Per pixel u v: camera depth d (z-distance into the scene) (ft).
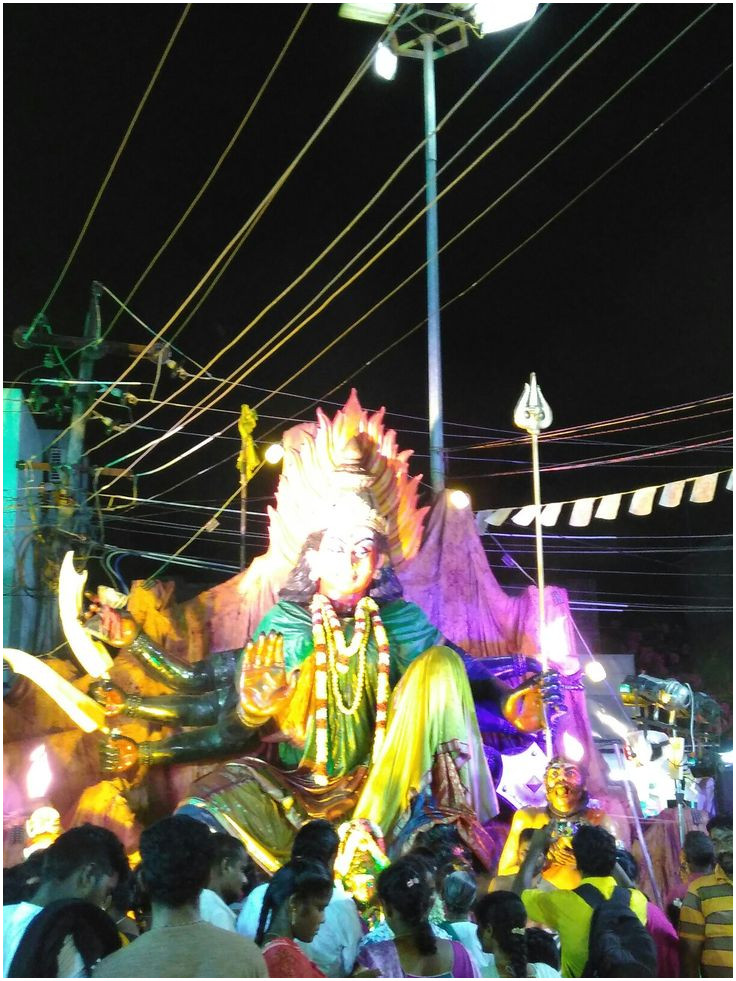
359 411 37.32
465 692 32.32
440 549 39.11
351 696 33.76
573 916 16.85
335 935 17.21
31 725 36.60
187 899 12.04
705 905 20.40
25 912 14.15
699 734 38.11
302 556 35.76
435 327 43.78
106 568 43.52
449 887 18.33
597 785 37.70
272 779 31.96
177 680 33.76
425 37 44.45
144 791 34.12
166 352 43.96
